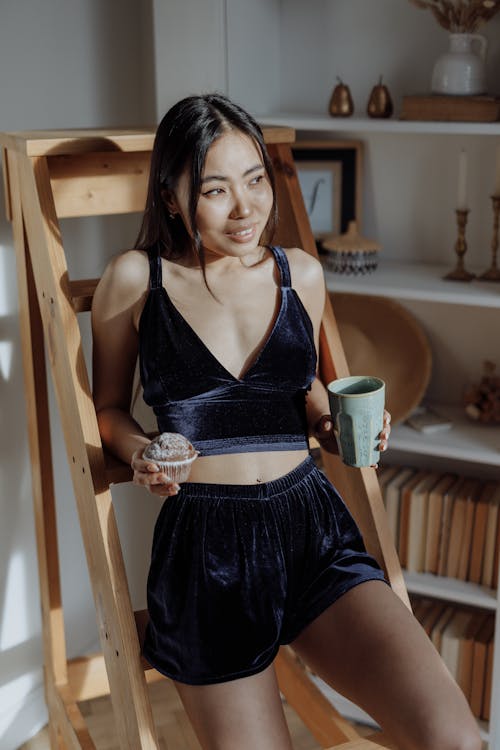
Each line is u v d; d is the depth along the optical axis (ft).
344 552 4.92
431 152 7.66
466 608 8.14
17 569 7.29
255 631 4.58
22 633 7.45
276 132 5.65
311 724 6.58
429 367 7.74
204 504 4.69
